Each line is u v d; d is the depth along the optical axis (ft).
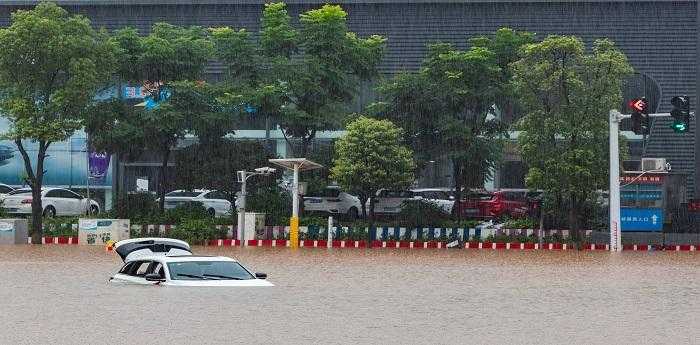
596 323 178.09
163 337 160.04
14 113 442.50
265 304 198.59
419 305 203.00
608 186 429.38
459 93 464.65
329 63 482.69
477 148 469.57
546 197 437.99
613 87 431.84
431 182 557.74
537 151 435.12
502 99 474.90
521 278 264.31
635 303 207.21
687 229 447.42
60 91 441.68
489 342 157.58
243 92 469.57
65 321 176.14
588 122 428.97
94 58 450.30
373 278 262.26
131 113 473.26
